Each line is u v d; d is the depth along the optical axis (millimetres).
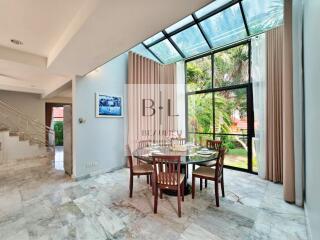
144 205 2637
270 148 3510
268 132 3545
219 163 2668
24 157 6109
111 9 1657
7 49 2939
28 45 2859
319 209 1531
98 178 3906
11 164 5320
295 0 2459
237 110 4250
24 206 2631
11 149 5875
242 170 4141
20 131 6664
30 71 3627
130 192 2922
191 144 3957
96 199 2855
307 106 2154
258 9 3438
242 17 3588
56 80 4680
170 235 1957
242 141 4180
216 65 4605
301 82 2471
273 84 3443
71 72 3611
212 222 2188
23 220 2268
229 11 3623
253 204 2613
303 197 2521
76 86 3805
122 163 4715
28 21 2203
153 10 1693
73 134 3855
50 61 3115
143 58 5027
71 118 4070
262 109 3625
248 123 4031
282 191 3043
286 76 2604
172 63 5312
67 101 8258
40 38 2633
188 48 4875
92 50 2541
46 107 8141
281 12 3391
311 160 1915
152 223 2182
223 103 4504
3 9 1967
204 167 3018
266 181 3506
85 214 2402
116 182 3646
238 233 1984
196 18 3883
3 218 2312
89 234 1991
